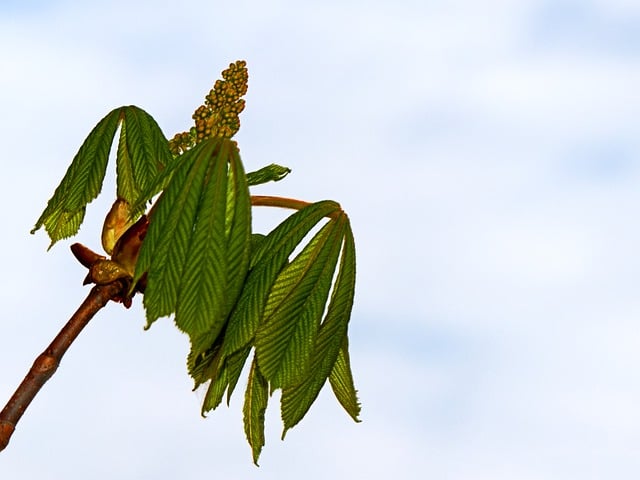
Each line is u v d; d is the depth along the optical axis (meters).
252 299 2.96
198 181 2.79
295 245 3.01
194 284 2.74
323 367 3.14
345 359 3.44
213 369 3.14
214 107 3.34
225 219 2.77
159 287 2.74
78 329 3.08
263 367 2.96
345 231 3.11
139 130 3.43
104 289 3.11
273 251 3.02
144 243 2.79
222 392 3.23
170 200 2.79
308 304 3.02
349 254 3.14
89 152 3.34
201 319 2.72
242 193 2.80
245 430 3.30
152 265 2.75
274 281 2.98
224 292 2.75
